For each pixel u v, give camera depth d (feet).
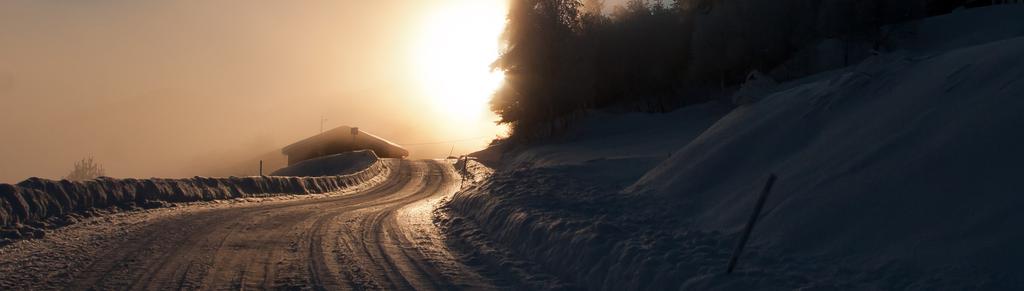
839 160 38.19
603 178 69.77
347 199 88.58
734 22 168.04
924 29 153.58
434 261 38.86
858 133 40.75
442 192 108.17
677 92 193.06
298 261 38.04
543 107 187.83
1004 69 37.06
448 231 51.93
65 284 30.83
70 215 52.75
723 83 173.78
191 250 40.57
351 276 34.30
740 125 56.80
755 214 27.61
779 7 162.61
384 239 47.37
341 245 44.11
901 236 28.25
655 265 29.96
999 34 133.39
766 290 25.81
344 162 181.88
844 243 29.71
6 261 35.63
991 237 25.38
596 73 204.85
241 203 75.20
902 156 34.32
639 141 141.08
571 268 34.76
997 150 30.30
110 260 36.63
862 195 32.63
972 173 29.84
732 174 47.67
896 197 31.09
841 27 146.92
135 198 64.69
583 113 195.21
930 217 28.53
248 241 44.83
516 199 54.60
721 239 34.17
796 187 37.55
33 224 47.44
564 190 59.52
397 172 160.56
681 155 58.29
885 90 45.70
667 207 45.73
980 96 35.73
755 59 164.45
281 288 31.48
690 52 186.91
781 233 32.94
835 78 53.93
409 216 63.77
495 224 50.29
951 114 35.63
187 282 31.99
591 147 147.84
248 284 32.07
